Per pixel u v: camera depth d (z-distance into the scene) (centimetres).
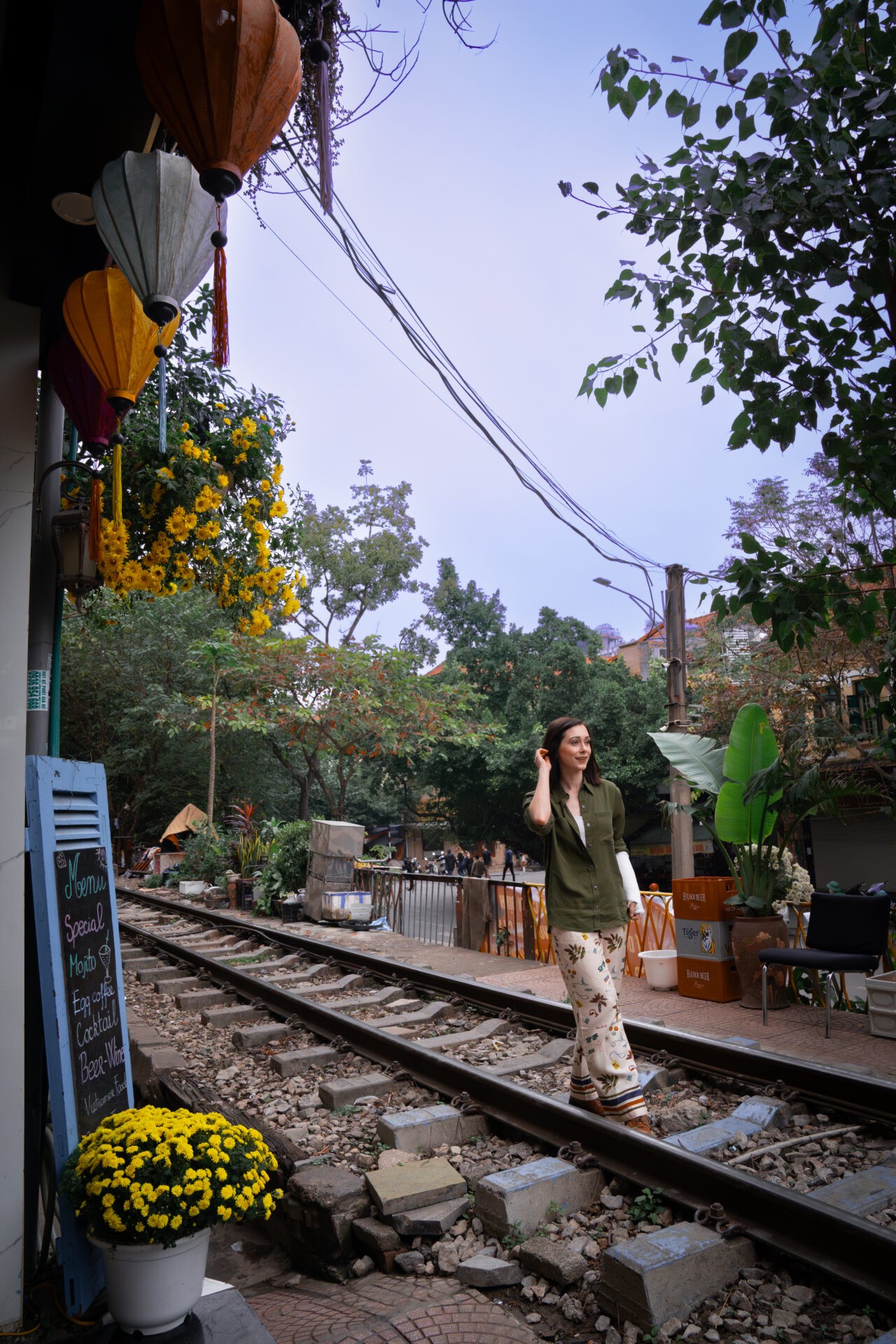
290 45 209
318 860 1522
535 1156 416
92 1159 269
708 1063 532
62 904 304
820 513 1878
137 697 3259
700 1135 422
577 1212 359
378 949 1166
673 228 392
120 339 308
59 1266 317
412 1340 276
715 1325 273
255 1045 697
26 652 292
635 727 2962
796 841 2284
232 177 215
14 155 307
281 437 751
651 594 1113
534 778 3000
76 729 3456
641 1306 277
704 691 2266
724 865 2600
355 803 4672
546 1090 529
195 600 3366
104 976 340
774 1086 479
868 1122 430
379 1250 344
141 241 262
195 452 626
